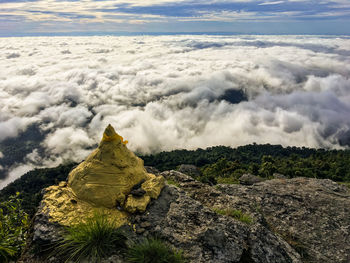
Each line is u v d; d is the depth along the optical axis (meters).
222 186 9.77
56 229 4.91
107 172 5.70
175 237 5.05
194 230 5.32
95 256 4.49
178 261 4.50
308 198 8.83
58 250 4.67
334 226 7.41
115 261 4.43
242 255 4.97
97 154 5.86
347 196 9.33
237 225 5.68
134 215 5.48
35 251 4.74
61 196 5.63
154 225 5.28
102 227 4.80
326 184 10.39
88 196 5.49
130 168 6.12
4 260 4.97
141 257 4.42
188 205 6.04
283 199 8.71
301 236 7.04
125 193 5.78
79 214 5.22
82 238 4.69
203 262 4.62
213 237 5.12
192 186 8.83
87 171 5.72
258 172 45.12
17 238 5.38
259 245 5.33
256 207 8.19
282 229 7.31
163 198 6.16
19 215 6.09
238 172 46.09
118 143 5.96
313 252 6.50
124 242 4.80
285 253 5.65
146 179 6.55
